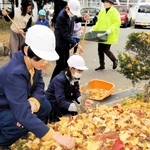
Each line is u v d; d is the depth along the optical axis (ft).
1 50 31.35
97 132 10.21
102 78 23.32
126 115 11.68
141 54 14.47
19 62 8.82
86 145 9.32
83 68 13.08
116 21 24.31
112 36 24.40
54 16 29.63
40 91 10.45
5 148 10.20
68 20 19.60
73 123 10.84
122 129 10.11
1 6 67.67
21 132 9.65
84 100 12.27
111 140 9.39
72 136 10.02
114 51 36.42
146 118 11.87
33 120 8.52
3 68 8.92
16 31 23.16
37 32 8.41
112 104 16.17
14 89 8.56
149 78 14.62
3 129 9.56
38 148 9.91
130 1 100.48
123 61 14.65
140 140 9.50
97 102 16.71
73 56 13.37
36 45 8.33
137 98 15.75
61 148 9.41
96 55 33.22
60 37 19.75
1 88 8.87
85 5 100.27
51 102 13.62
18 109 8.50
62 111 13.58
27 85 9.10
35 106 10.11
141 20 69.97
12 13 22.88
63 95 13.30
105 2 24.17
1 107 9.40
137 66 14.37
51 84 13.85
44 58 8.25
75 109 13.02
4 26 49.96
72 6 19.38
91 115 11.62
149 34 14.43
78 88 13.91
